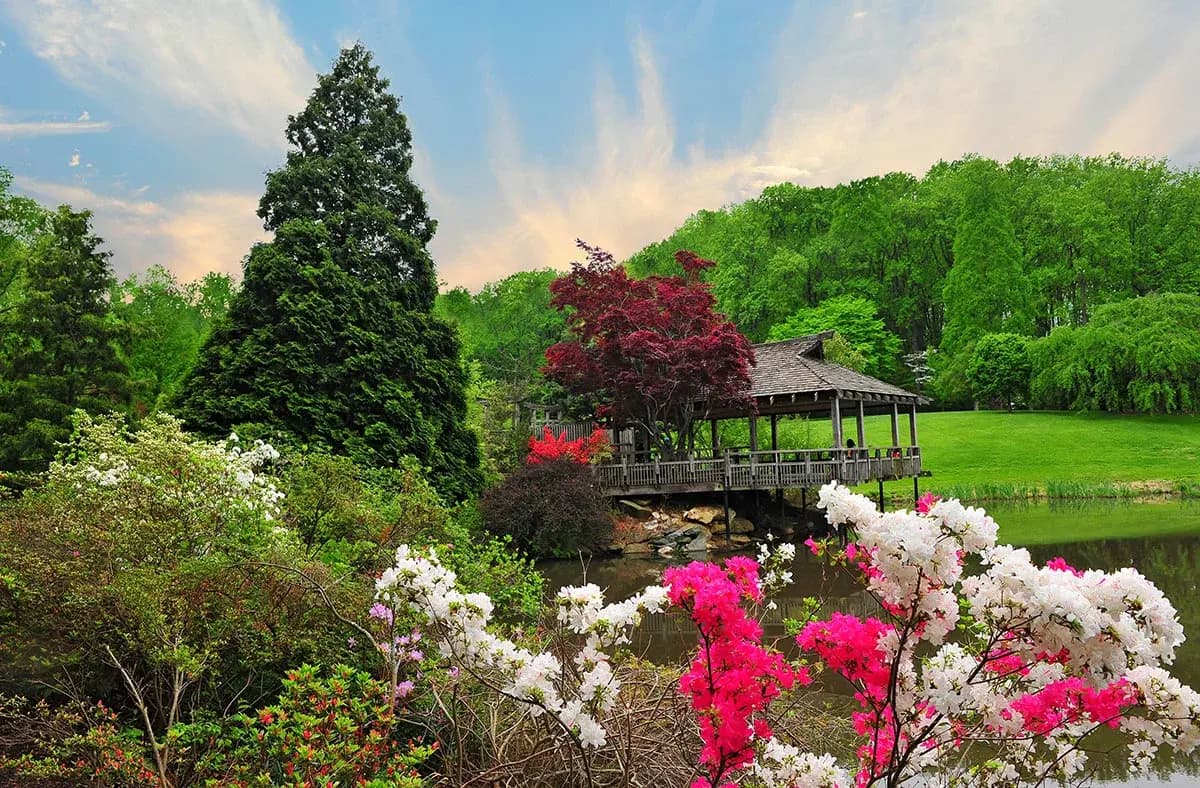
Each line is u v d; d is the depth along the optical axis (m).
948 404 46.06
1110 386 35.38
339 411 13.34
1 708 4.19
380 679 4.20
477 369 26.34
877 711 2.43
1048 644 2.14
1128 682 2.44
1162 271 42.41
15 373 16.48
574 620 2.73
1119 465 28.20
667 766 3.67
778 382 20.14
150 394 18.50
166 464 4.93
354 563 5.85
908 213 50.00
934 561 2.12
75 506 4.72
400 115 18.12
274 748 3.29
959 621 2.59
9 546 4.34
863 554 2.32
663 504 18.66
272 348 13.16
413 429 13.94
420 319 15.52
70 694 4.19
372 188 16.89
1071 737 3.01
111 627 4.10
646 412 19.50
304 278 13.90
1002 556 2.19
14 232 22.34
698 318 19.66
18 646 4.43
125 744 3.46
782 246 51.72
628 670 4.41
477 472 15.91
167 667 4.26
